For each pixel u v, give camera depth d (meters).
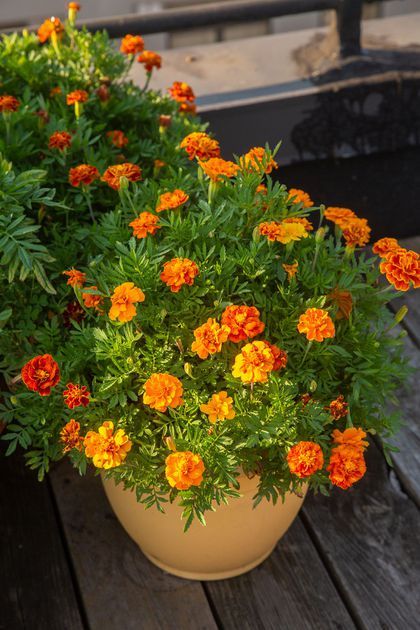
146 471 1.16
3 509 1.41
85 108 1.46
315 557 1.37
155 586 1.33
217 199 1.23
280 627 1.30
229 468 1.14
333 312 1.19
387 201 1.92
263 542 1.29
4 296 1.26
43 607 1.31
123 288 1.12
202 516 1.14
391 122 1.91
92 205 1.38
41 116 1.37
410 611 1.31
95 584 1.33
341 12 1.89
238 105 1.82
